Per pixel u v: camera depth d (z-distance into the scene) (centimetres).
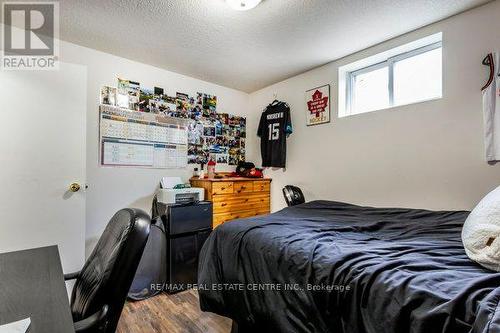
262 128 330
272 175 327
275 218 179
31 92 188
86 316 79
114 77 248
